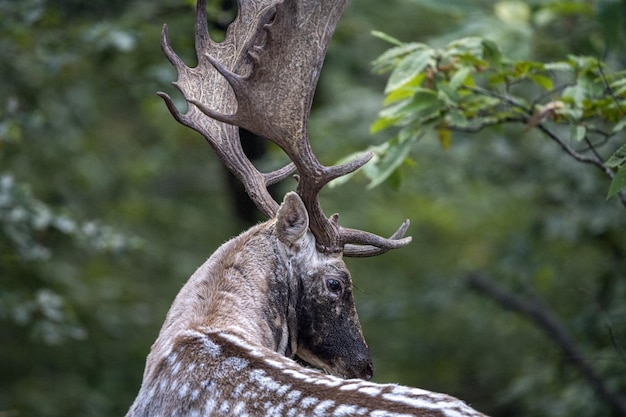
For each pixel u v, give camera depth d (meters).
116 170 18.28
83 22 12.52
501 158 14.02
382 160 8.07
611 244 13.57
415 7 14.95
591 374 12.03
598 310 12.51
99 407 15.73
